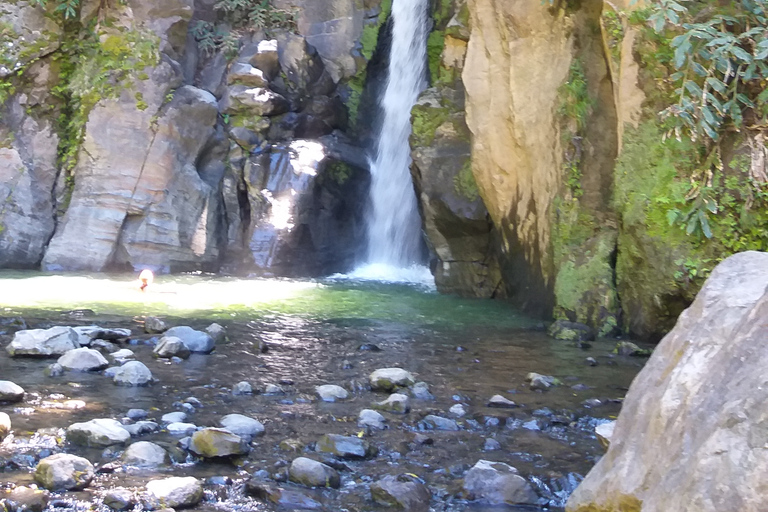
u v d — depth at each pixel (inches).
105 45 571.2
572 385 250.2
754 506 75.8
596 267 354.9
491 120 420.5
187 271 574.2
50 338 268.4
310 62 650.2
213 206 588.1
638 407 111.0
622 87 332.8
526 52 395.9
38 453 167.5
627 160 331.3
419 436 189.5
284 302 435.5
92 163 558.6
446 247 488.4
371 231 647.8
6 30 552.7
